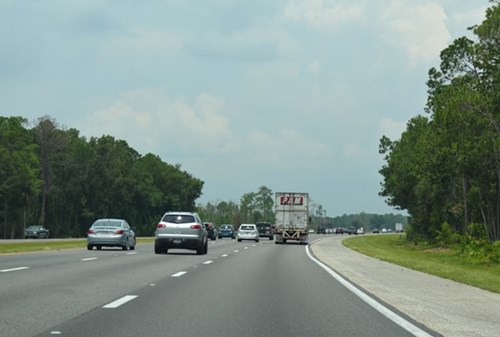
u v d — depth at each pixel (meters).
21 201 120.06
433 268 29.11
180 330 11.43
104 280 20.42
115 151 147.75
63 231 141.50
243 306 14.92
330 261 35.59
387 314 14.08
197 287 18.95
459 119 66.81
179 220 39.25
